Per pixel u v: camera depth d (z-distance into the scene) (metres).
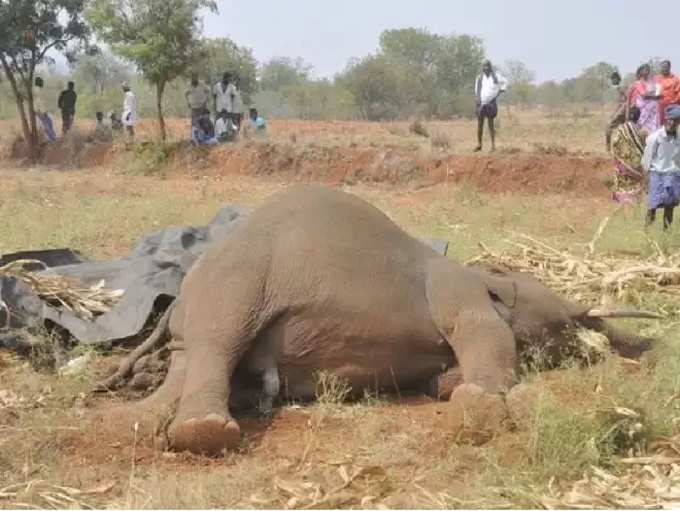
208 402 5.47
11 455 5.27
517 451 5.24
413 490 4.90
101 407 6.25
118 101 46.59
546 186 18.91
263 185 21.08
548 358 6.79
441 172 20.05
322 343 6.10
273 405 6.23
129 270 8.07
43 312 7.49
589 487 4.87
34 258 9.16
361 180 21.05
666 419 5.64
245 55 38.81
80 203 17.16
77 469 5.20
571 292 8.81
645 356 7.07
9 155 28.52
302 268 6.07
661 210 14.57
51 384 6.60
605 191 18.45
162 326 6.64
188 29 24.16
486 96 20.89
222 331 5.84
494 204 17.03
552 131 32.50
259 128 27.44
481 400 5.55
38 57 28.23
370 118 49.69
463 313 6.15
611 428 5.30
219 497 4.80
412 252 6.44
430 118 51.25
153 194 19.47
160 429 5.55
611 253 10.70
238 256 6.07
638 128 15.09
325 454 5.36
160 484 4.89
